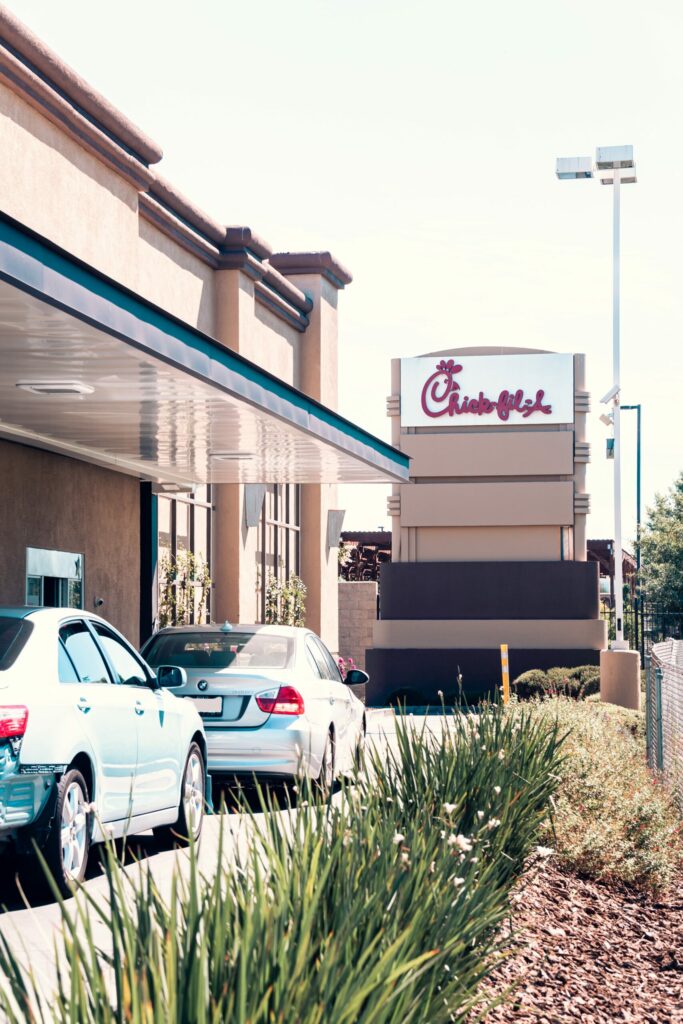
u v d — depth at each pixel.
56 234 18.34
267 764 12.52
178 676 10.71
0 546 17.22
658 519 62.75
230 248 26.83
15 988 3.69
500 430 43.97
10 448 17.58
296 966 3.91
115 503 21.42
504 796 8.80
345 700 14.66
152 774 10.09
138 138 20.72
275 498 32.53
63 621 9.16
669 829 11.75
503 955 6.61
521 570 43.12
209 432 17.08
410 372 44.41
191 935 3.83
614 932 9.33
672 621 57.47
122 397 14.45
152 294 23.42
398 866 5.28
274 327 30.36
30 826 8.04
